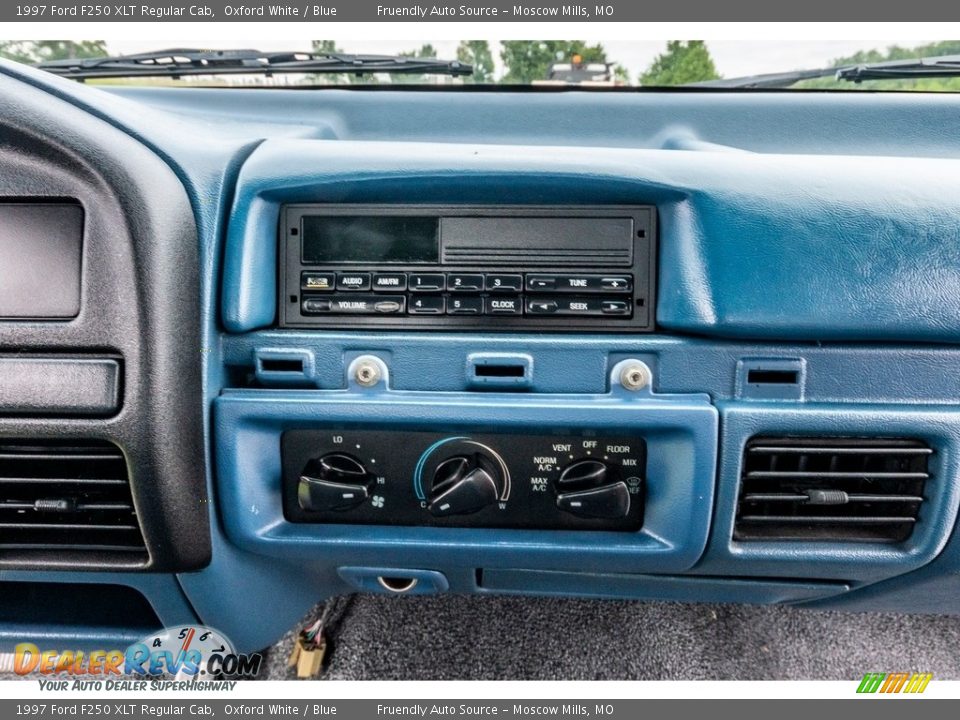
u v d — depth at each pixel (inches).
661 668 47.5
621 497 30.8
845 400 29.6
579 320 30.7
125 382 26.4
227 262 30.0
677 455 30.3
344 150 30.5
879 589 36.2
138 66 47.8
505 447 31.3
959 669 47.3
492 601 55.0
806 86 46.2
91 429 26.7
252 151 32.8
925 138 44.6
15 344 26.3
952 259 28.0
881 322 28.3
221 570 32.6
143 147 27.3
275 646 50.5
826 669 47.4
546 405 29.8
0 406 26.5
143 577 33.2
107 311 26.1
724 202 28.8
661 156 30.3
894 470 30.5
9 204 26.2
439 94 46.9
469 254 30.8
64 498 28.4
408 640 50.4
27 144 25.5
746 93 46.3
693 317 29.1
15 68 26.4
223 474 30.7
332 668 47.6
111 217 25.8
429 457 31.6
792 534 31.6
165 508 27.9
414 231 30.9
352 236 31.0
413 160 29.7
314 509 31.7
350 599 55.1
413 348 30.6
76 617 35.9
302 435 31.8
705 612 53.6
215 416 30.2
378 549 32.4
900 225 28.1
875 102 44.8
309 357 30.9
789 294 28.5
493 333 30.9
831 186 28.6
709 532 30.9
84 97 27.5
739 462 29.8
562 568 33.0
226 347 31.0
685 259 29.4
